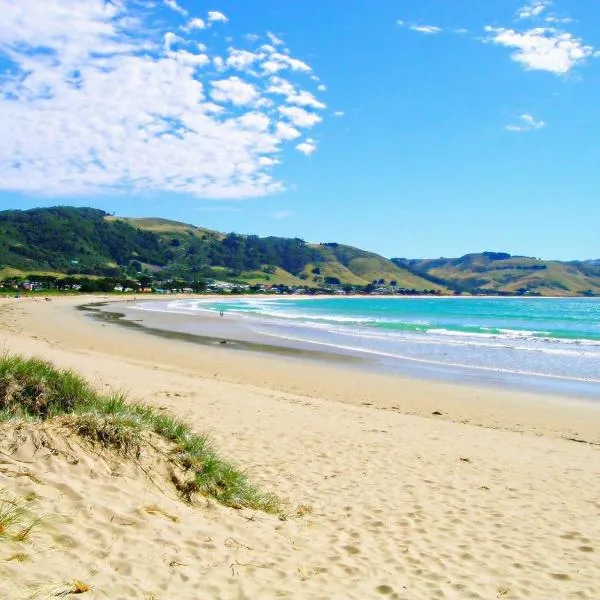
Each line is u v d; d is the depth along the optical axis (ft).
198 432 28.27
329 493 21.25
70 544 12.23
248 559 13.92
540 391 53.06
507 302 428.97
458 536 17.58
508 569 15.31
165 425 20.26
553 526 19.01
